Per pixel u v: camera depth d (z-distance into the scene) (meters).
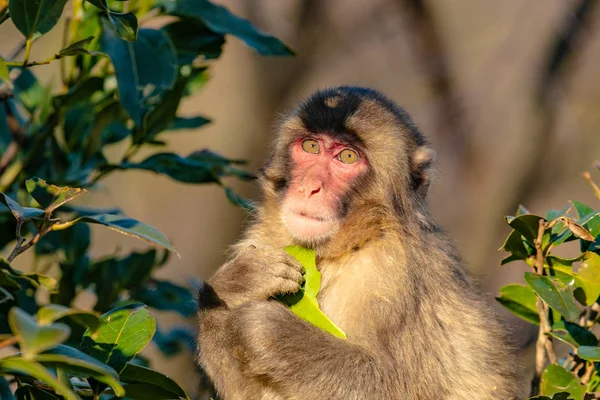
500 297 10.59
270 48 11.37
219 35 11.41
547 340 10.00
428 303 11.44
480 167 27.12
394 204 11.61
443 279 11.80
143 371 7.41
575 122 27.09
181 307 12.30
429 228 12.16
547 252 9.39
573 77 27.16
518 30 27.55
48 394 7.26
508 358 12.28
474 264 26.39
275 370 10.22
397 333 10.98
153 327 7.60
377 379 10.52
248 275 10.64
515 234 9.33
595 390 9.59
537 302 10.01
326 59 26.12
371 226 11.46
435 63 27.23
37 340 5.53
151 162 11.16
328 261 11.59
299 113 12.07
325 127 11.76
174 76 10.09
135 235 7.52
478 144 27.20
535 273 8.99
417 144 12.48
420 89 27.31
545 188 26.98
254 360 10.26
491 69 27.52
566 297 8.84
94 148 11.16
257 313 10.33
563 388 9.43
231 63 25.48
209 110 25.38
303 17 25.83
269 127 25.31
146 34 10.17
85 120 11.34
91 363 6.03
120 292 11.78
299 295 10.70
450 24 27.47
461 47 27.58
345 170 11.63
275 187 12.05
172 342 13.28
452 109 27.38
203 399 12.21
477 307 12.23
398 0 26.70
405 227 11.58
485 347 11.95
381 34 26.77
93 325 6.17
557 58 27.23
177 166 11.30
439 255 11.95
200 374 12.23
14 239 11.30
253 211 12.40
